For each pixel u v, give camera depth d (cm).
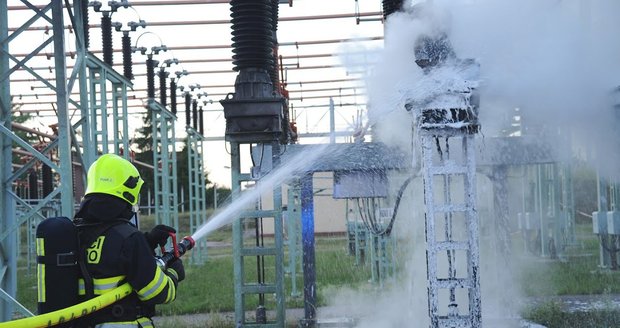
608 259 1627
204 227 805
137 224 489
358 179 979
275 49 1079
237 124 798
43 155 826
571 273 1550
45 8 833
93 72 1494
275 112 795
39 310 444
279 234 815
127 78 1756
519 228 2147
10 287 847
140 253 445
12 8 1859
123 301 446
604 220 1602
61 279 439
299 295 1448
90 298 442
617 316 988
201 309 1316
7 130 829
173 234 488
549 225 2061
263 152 805
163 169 2295
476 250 593
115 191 455
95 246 447
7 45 848
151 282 444
